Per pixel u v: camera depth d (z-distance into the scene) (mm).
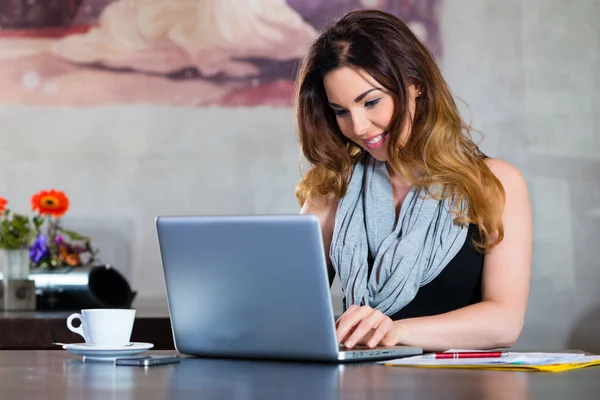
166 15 4051
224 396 1062
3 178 4047
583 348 3994
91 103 4059
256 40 4043
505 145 4035
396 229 2070
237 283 1497
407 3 4047
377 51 1899
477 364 1382
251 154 4051
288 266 1436
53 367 1430
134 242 4031
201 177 4047
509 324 1847
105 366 1445
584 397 1040
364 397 1047
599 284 4004
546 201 4031
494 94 4047
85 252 3779
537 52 4047
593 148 4031
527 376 1264
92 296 3232
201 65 4051
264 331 1493
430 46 4051
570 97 4043
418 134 2016
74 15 4059
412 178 2027
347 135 2031
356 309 1630
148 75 4051
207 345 1564
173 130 4059
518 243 1997
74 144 4055
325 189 2203
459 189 1992
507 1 4062
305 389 1124
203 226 1507
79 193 4043
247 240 1463
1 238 3207
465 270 2008
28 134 4059
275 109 4047
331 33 1965
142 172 4047
